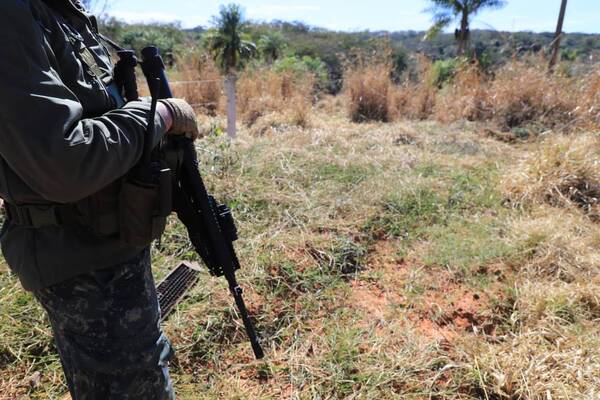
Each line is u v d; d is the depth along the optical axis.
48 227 1.23
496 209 3.84
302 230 3.33
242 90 8.85
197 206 1.49
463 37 25.48
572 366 2.11
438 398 2.06
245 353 2.31
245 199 3.63
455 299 2.73
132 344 1.31
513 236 3.31
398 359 2.23
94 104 1.21
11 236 1.29
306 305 2.65
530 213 3.79
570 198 4.02
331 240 3.21
